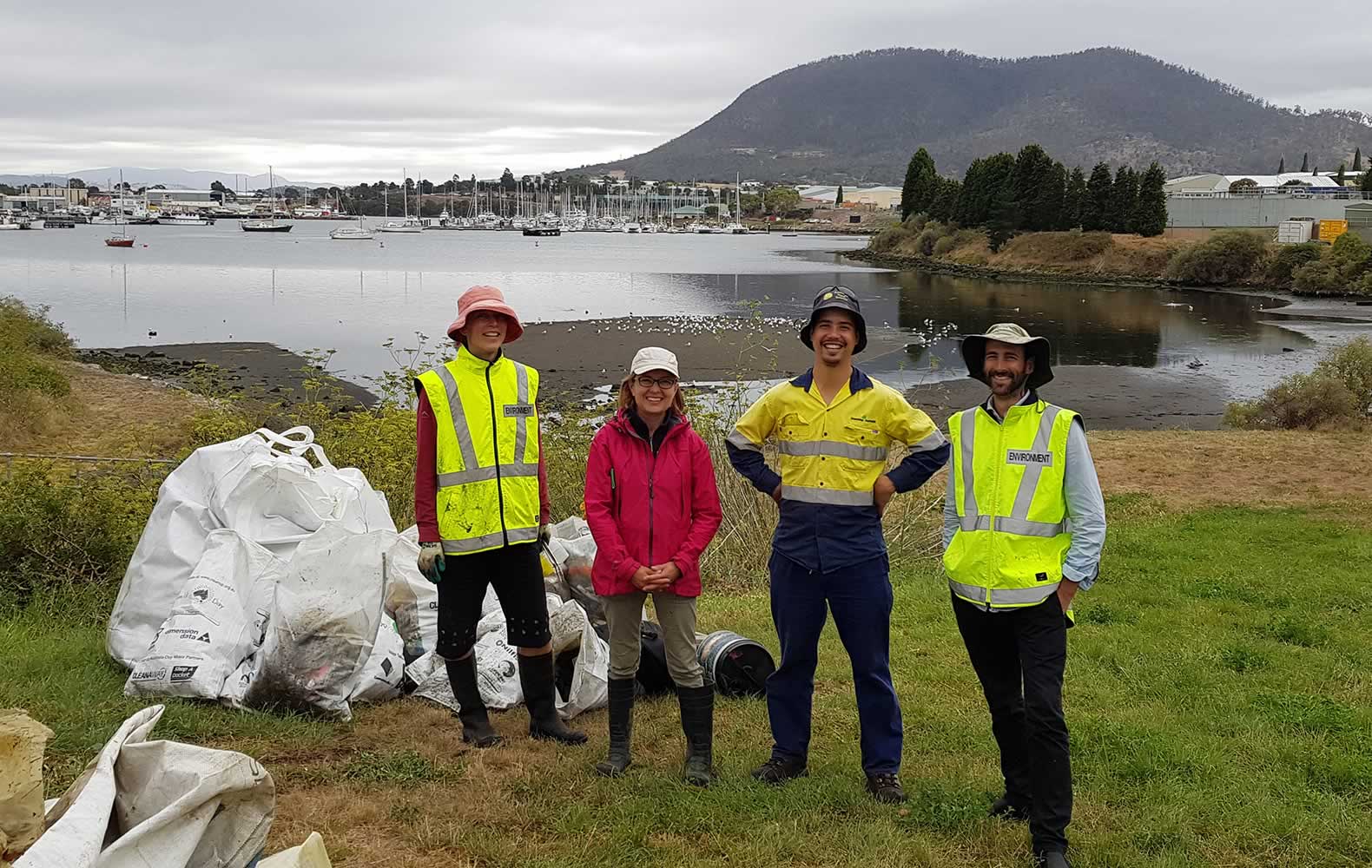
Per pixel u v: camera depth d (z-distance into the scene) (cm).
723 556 1067
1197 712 630
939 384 3041
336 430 1122
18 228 16625
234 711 532
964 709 626
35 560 789
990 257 9612
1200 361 3816
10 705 519
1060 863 417
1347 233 7150
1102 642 789
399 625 622
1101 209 9412
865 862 421
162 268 7988
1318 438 2138
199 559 605
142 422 2164
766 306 5384
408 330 4228
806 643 503
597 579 501
